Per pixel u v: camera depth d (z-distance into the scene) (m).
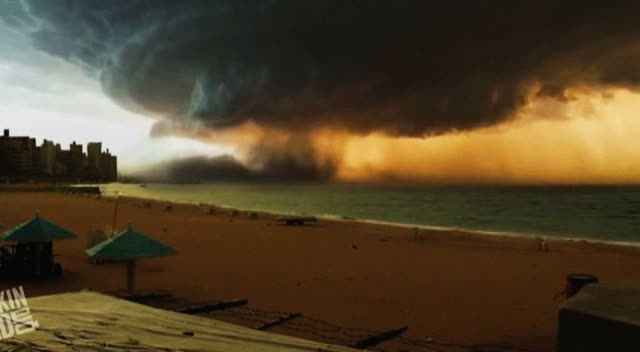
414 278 14.62
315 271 15.38
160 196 109.25
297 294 12.02
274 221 36.41
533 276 15.41
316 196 122.75
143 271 14.63
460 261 18.33
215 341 3.51
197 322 4.02
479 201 98.88
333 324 9.34
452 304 11.30
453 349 8.00
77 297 4.86
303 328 8.93
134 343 3.45
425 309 10.80
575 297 2.46
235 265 16.19
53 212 40.03
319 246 21.92
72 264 15.19
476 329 9.28
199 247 20.73
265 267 15.91
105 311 4.32
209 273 14.59
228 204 81.56
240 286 12.79
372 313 10.31
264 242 23.00
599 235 38.50
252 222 35.03
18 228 12.40
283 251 20.03
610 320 2.15
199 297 11.42
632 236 37.59
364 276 14.70
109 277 13.46
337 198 111.19
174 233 26.33
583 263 18.58
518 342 8.48
